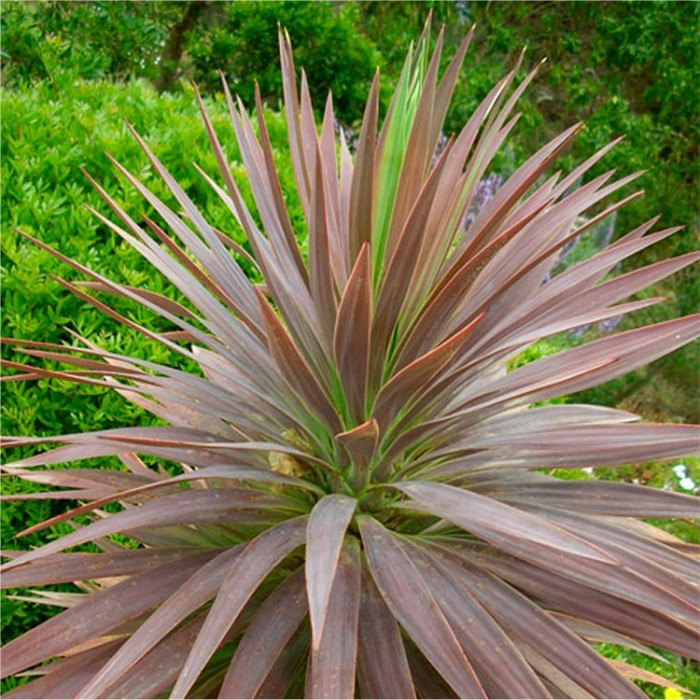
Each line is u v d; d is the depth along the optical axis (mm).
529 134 7309
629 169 7023
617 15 7422
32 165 2725
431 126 1315
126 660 1053
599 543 1218
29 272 2322
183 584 1171
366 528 1276
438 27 7398
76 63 4938
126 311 2488
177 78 6855
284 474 1350
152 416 2387
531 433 1341
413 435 1292
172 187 1594
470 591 1211
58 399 2352
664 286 6770
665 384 5898
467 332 1082
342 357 1265
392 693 1099
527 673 1077
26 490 2240
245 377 1640
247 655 1128
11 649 1159
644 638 1156
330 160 1533
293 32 5895
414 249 1210
